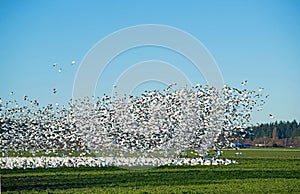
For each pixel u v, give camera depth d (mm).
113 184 23344
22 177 26234
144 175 27359
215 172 29156
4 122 33688
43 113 34250
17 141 33750
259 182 24344
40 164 32562
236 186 22797
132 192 20719
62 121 34312
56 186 22656
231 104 34094
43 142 34219
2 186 22531
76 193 20406
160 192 20812
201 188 22062
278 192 21078
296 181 24938
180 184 23516
